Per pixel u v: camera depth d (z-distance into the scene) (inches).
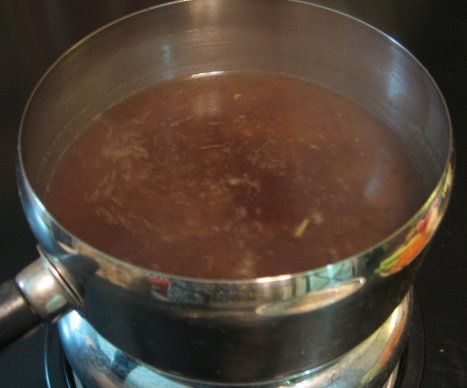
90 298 8.7
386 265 8.1
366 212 11.5
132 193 12.0
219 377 9.2
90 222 11.4
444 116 10.5
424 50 17.4
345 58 13.4
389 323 11.2
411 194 11.9
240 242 10.9
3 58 17.3
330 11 12.6
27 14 18.4
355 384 10.9
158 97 14.2
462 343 12.3
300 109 13.9
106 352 10.9
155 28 13.2
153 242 10.9
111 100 13.8
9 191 14.7
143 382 10.6
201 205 11.6
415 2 18.6
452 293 13.0
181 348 8.6
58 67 11.6
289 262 10.5
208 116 13.8
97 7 18.4
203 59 14.5
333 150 12.9
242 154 12.8
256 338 8.2
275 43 14.0
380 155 12.8
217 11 13.4
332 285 7.7
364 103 13.8
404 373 12.0
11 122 15.9
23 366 12.3
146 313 8.1
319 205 11.7
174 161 12.6
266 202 11.6
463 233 13.8
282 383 10.3
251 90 14.5
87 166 12.6
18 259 13.6
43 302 9.3
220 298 7.5
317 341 8.6
